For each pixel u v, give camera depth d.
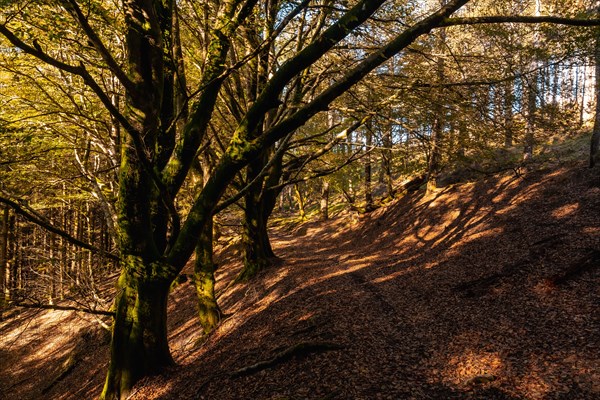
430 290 10.45
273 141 6.09
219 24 7.28
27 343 17.94
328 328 8.80
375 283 12.03
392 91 11.06
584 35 8.37
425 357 6.90
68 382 13.21
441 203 19.78
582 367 5.63
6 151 8.60
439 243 15.45
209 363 9.05
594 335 6.34
